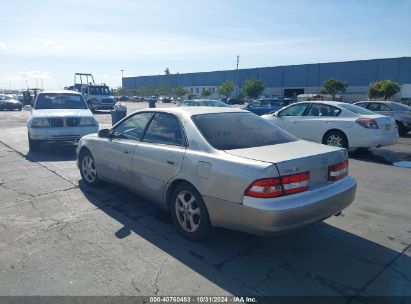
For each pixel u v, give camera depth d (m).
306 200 3.18
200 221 3.61
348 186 3.67
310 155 3.36
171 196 3.99
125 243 3.73
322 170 3.50
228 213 3.29
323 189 3.42
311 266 3.30
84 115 9.27
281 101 17.59
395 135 8.76
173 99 73.38
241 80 82.38
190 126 3.89
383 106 14.45
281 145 3.80
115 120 12.04
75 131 9.01
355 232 4.08
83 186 5.84
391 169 7.41
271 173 3.05
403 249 3.67
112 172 5.04
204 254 3.51
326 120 8.92
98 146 5.31
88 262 3.32
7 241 3.75
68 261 3.34
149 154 4.19
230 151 3.50
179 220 3.90
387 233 4.06
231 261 3.38
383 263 3.37
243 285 2.98
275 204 3.03
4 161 8.00
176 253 3.52
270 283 3.01
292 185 3.15
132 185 4.64
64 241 3.76
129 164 4.58
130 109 34.38
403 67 59.28
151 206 4.89
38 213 4.59
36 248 3.60
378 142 8.27
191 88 95.06
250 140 3.86
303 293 2.87
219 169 3.33
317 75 69.62
